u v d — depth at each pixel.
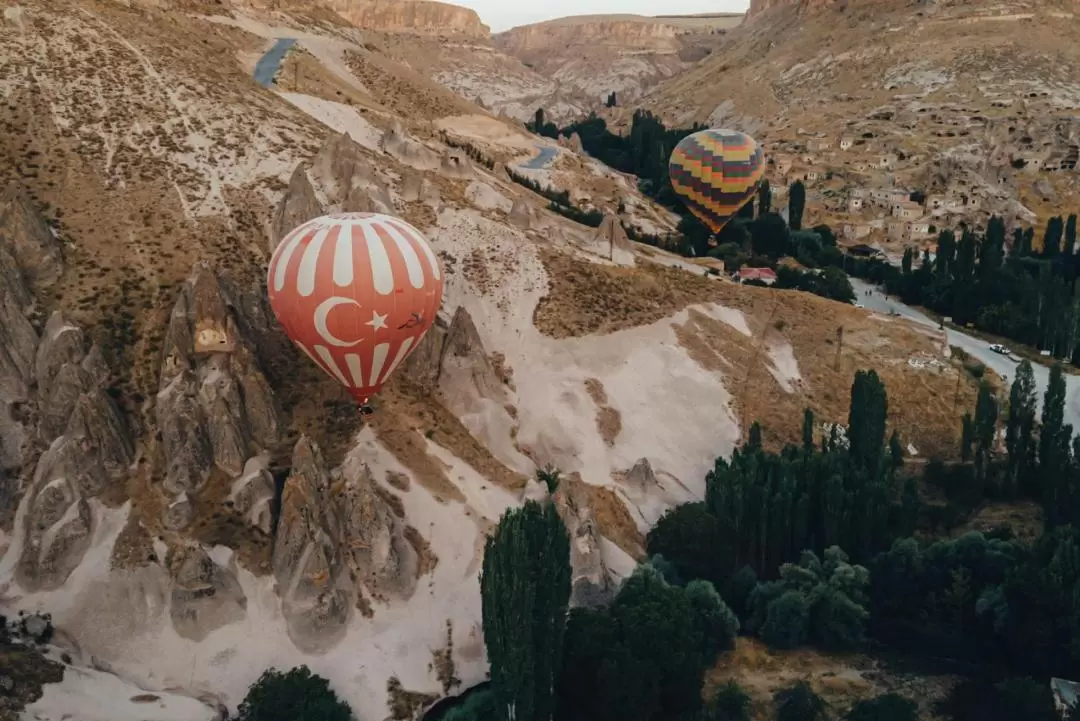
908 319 111.50
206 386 63.41
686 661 53.62
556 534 49.25
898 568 64.06
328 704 49.66
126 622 55.09
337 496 60.50
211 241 79.12
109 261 73.69
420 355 76.06
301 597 56.25
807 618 61.22
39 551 56.75
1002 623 58.25
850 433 74.88
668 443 81.94
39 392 62.78
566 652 52.69
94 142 87.81
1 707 47.25
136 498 60.59
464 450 71.75
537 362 85.38
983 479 82.06
